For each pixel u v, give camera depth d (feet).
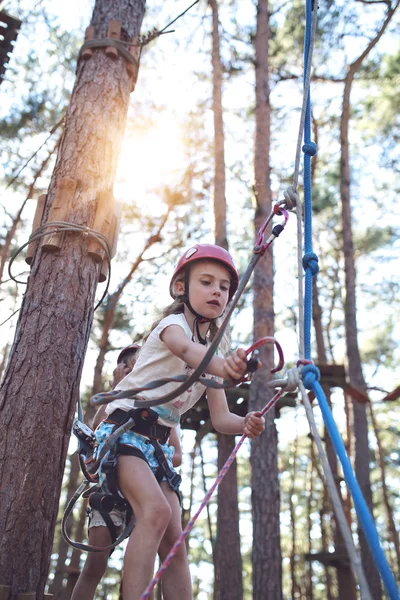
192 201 38.50
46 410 8.83
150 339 7.73
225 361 5.90
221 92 33.37
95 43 12.63
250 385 26.48
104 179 11.12
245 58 37.88
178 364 7.60
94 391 36.19
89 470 7.97
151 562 6.57
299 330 6.25
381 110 42.09
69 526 38.29
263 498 24.77
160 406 7.61
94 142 11.35
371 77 40.60
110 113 11.91
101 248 10.36
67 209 10.39
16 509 8.13
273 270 28.40
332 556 29.25
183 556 7.62
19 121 33.19
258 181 29.27
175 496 7.86
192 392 8.03
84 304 9.89
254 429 7.03
